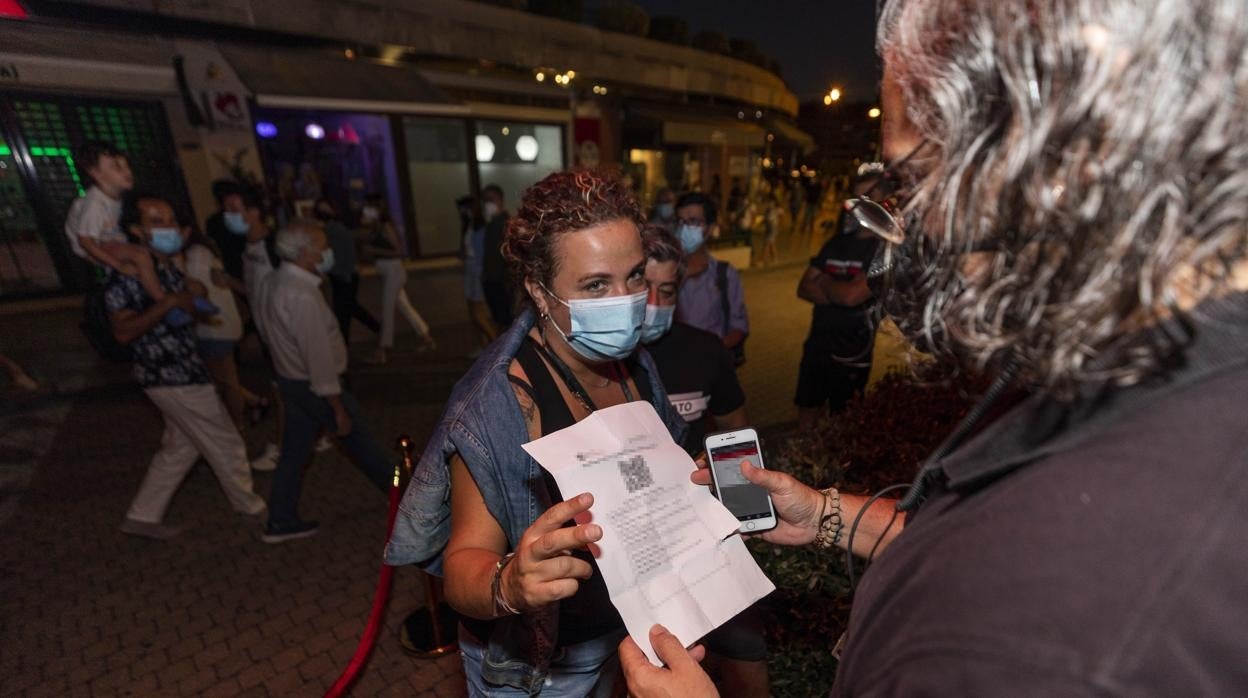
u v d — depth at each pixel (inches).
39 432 189.5
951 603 16.7
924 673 16.4
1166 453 15.5
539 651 53.3
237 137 347.3
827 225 721.0
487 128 487.5
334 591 120.1
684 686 31.4
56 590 119.5
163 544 134.3
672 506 44.6
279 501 133.0
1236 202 13.9
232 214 195.9
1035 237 16.7
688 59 609.0
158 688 97.5
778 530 47.1
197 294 135.7
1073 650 14.3
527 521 49.5
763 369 255.8
